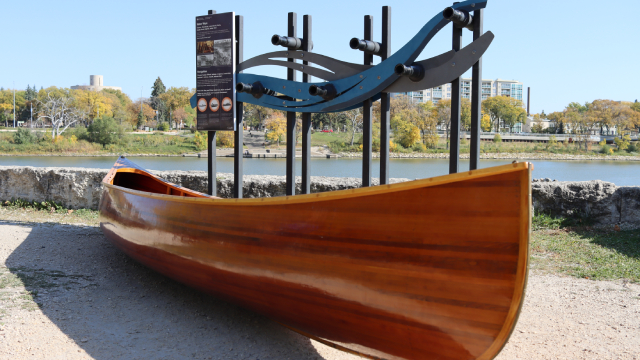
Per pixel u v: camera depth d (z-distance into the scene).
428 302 2.63
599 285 4.91
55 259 5.71
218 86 7.05
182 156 55.28
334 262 2.96
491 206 2.37
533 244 6.52
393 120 60.16
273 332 3.83
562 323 3.95
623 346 3.49
